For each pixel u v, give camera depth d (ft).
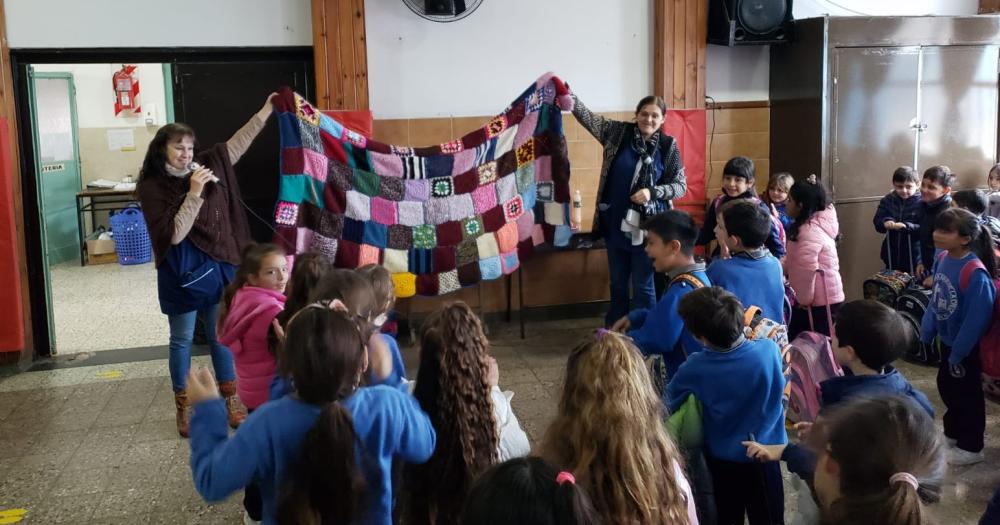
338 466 5.12
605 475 5.13
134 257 28.58
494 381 6.74
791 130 18.43
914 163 18.26
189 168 11.99
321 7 16.30
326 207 13.83
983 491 10.12
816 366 10.46
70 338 18.47
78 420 13.29
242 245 12.67
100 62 15.98
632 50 18.19
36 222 16.25
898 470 4.08
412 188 14.46
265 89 16.74
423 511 6.55
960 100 18.31
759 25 17.62
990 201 16.38
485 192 14.88
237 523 9.83
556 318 18.86
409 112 17.28
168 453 11.92
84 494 10.66
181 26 16.14
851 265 18.28
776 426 7.41
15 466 11.55
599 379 5.37
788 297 13.60
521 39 17.61
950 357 10.57
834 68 17.42
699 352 7.51
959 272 10.48
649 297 15.01
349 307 7.29
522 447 8.23
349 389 5.52
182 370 12.35
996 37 18.26
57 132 29.22
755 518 7.50
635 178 14.57
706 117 18.65
